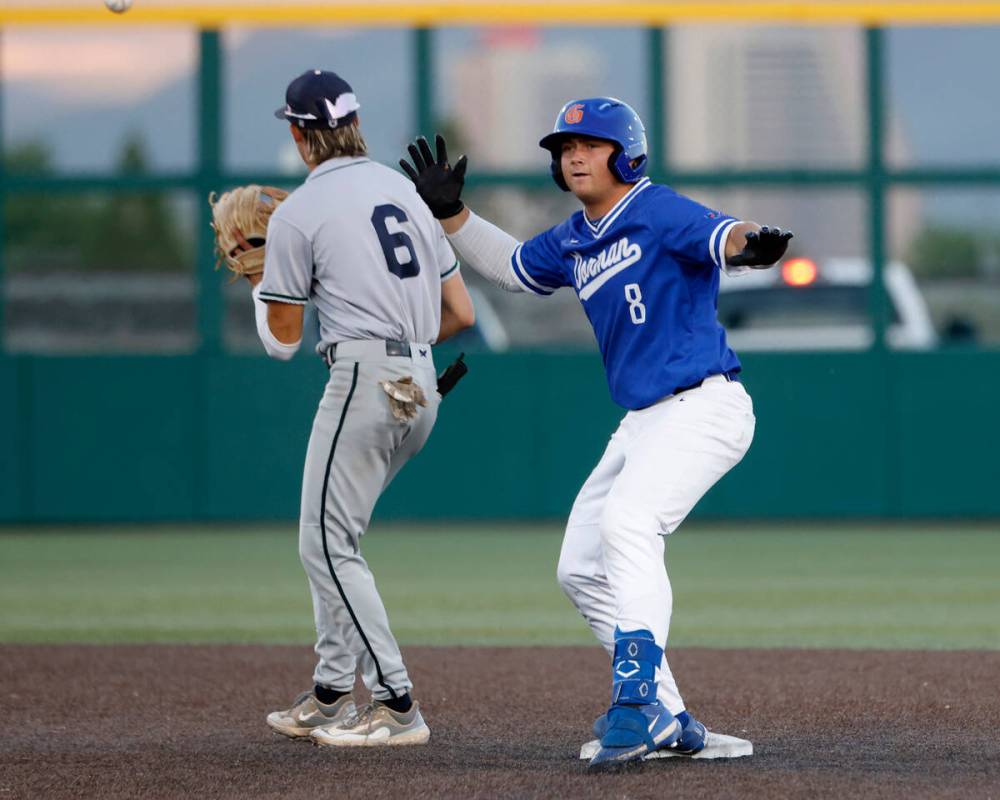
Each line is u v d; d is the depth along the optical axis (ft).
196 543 151.84
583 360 167.84
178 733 64.03
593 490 57.62
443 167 60.23
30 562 136.15
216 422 169.07
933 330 171.53
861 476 167.63
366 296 59.31
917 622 98.58
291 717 62.13
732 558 136.77
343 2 169.68
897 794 50.60
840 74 170.60
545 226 171.12
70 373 169.17
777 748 59.26
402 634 94.94
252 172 171.63
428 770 55.77
